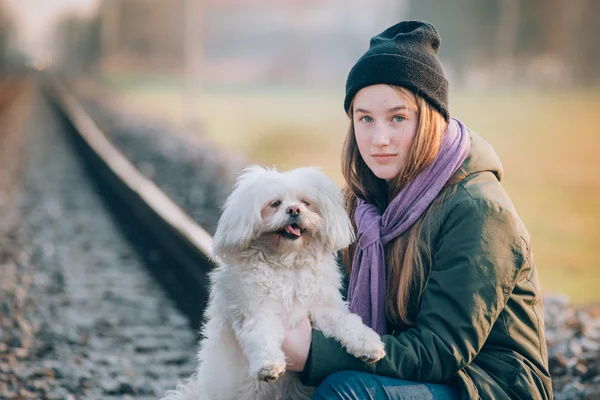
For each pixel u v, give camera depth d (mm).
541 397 2637
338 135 29062
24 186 15258
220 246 2920
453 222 2668
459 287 2592
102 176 14562
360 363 2639
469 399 2574
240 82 95938
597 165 22656
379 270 2869
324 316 2789
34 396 4664
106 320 6270
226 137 25703
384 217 2900
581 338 5062
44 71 162250
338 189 3066
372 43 2955
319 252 2910
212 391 2986
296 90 73125
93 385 4883
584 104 44469
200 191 11578
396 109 2826
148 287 7410
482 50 65312
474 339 2580
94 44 90688
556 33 63562
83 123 23266
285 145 24859
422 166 2801
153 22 108875
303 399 2980
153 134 21797
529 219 14094
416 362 2598
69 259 8711
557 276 9625
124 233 10234
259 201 2838
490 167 2801
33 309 6574
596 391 4117
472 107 42094
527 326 2676
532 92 55219
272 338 2682
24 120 34719
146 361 5359
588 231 12883
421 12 67250
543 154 25438
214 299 2986
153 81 89250
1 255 8867
